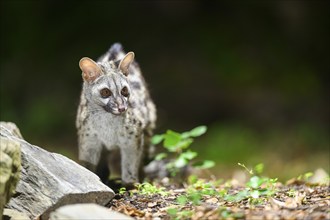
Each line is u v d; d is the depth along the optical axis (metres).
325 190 7.21
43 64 19.80
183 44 20.12
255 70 19.16
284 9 19.84
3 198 5.30
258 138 16.92
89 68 7.32
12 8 20.16
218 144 15.85
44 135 17.36
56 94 18.92
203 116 18.67
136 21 20.45
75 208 5.34
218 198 6.70
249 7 20.14
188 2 20.50
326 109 18.52
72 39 20.22
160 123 18.08
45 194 5.95
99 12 20.44
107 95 7.19
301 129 16.88
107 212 5.44
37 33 20.12
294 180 8.17
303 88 18.83
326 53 19.73
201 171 10.80
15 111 18.56
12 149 5.50
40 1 20.27
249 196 6.52
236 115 18.53
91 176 6.40
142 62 19.78
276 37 19.81
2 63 19.77
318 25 19.84
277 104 18.47
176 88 19.16
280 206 6.02
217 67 19.34
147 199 6.80
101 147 7.93
